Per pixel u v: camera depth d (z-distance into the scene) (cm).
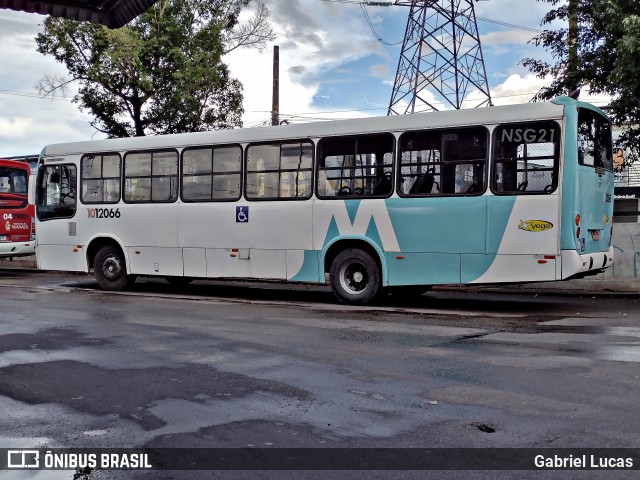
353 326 952
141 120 2334
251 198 1304
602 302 1252
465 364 693
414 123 1143
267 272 1286
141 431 493
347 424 503
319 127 1234
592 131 1098
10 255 1962
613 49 1389
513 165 1062
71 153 1547
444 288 1557
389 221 1159
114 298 1341
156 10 2197
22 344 824
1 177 1958
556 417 511
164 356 748
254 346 804
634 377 628
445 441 463
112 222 1488
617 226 1416
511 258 1059
